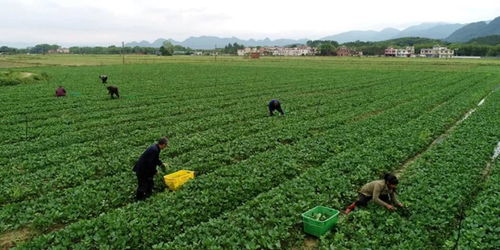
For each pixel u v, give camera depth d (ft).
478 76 223.92
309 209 39.81
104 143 68.08
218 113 99.86
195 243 32.40
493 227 34.96
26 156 59.67
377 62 417.69
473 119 86.33
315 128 80.18
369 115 99.50
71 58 536.01
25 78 181.27
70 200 42.65
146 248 33.30
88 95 134.92
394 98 126.52
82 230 35.24
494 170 51.21
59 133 77.46
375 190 39.27
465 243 32.53
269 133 73.97
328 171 50.16
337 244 32.86
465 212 38.86
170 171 51.39
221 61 455.63
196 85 174.70
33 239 34.76
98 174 52.90
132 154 59.82
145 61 448.65
